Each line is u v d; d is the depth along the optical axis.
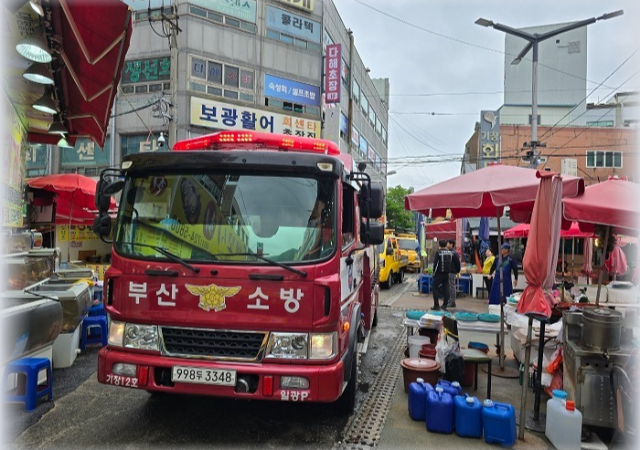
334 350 3.61
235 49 20.34
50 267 7.44
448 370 5.19
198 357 3.60
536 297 4.22
